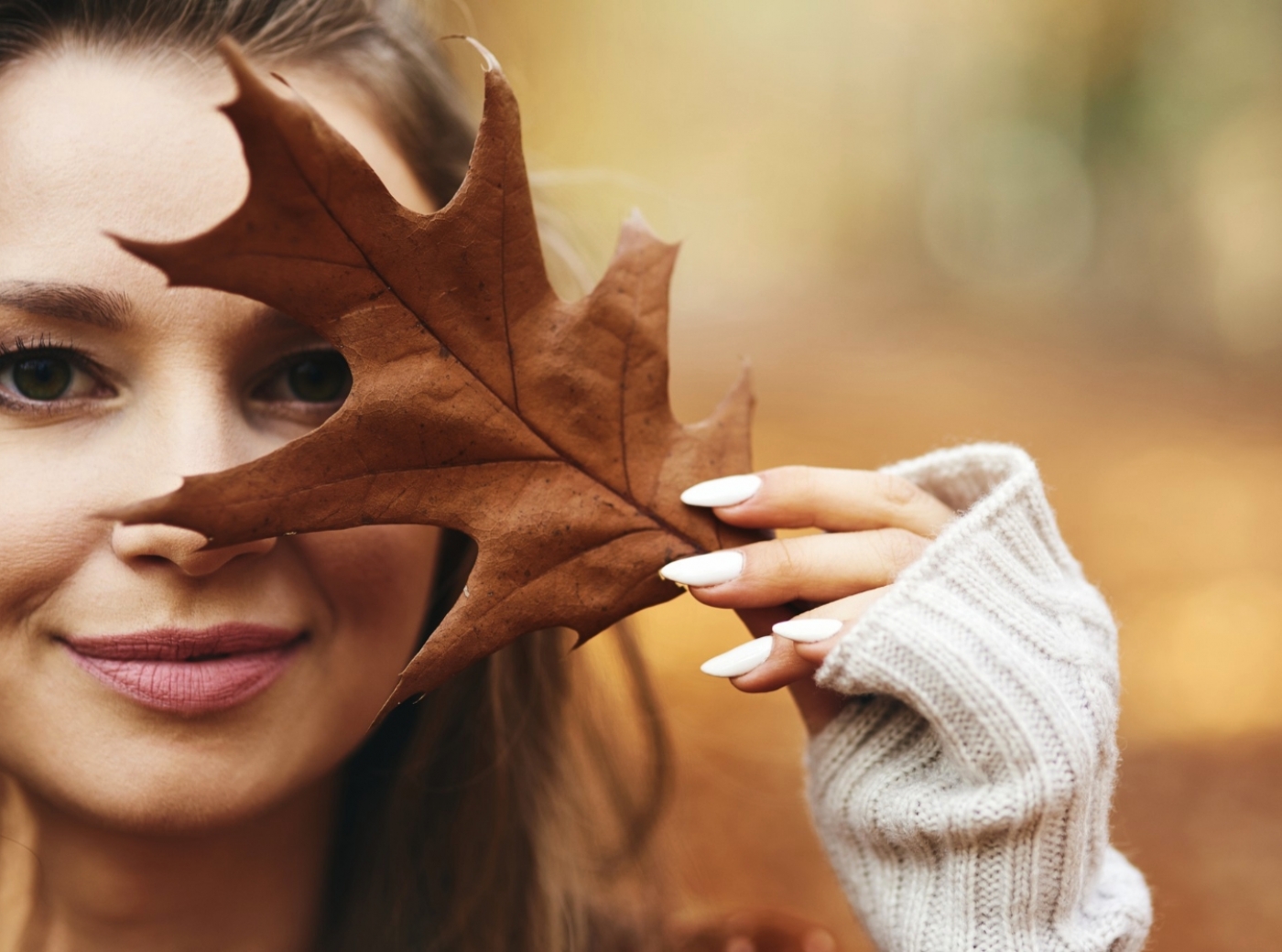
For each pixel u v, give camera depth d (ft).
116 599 1.51
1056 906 1.59
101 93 1.51
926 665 1.56
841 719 1.69
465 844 2.01
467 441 1.46
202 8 1.56
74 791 1.55
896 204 29.73
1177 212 21.13
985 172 28.73
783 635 1.57
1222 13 20.36
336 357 1.58
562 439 1.50
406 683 1.45
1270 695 5.57
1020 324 20.66
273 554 1.56
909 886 1.63
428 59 1.83
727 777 4.45
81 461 1.51
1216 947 3.88
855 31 29.60
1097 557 7.77
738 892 3.91
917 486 1.68
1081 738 1.57
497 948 2.02
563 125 12.61
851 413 12.92
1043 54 25.88
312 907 1.88
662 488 1.53
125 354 1.51
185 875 1.67
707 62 27.78
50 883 1.66
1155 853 4.39
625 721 2.30
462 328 1.45
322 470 1.41
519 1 5.77
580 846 2.18
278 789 1.59
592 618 1.50
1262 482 9.89
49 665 1.53
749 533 1.59
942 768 1.62
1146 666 6.01
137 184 1.49
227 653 1.55
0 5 1.52
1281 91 19.81
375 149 1.67
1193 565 7.60
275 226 1.38
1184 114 21.02
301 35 1.64
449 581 1.89
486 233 1.45
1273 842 4.35
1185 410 13.52
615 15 20.77
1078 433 12.16
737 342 18.01
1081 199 24.90
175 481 1.50
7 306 1.48
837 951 2.15
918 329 20.07
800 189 29.81
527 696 2.06
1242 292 19.92
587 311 1.50
